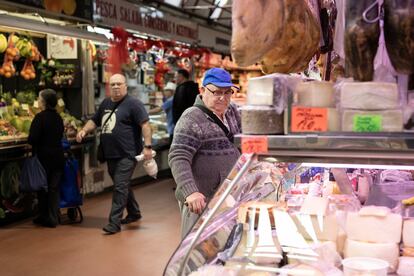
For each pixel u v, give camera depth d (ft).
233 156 10.10
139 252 16.12
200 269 5.56
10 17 15.72
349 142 4.33
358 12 4.63
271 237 5.79
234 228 6.03
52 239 17.66
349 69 4.77
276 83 4.53
